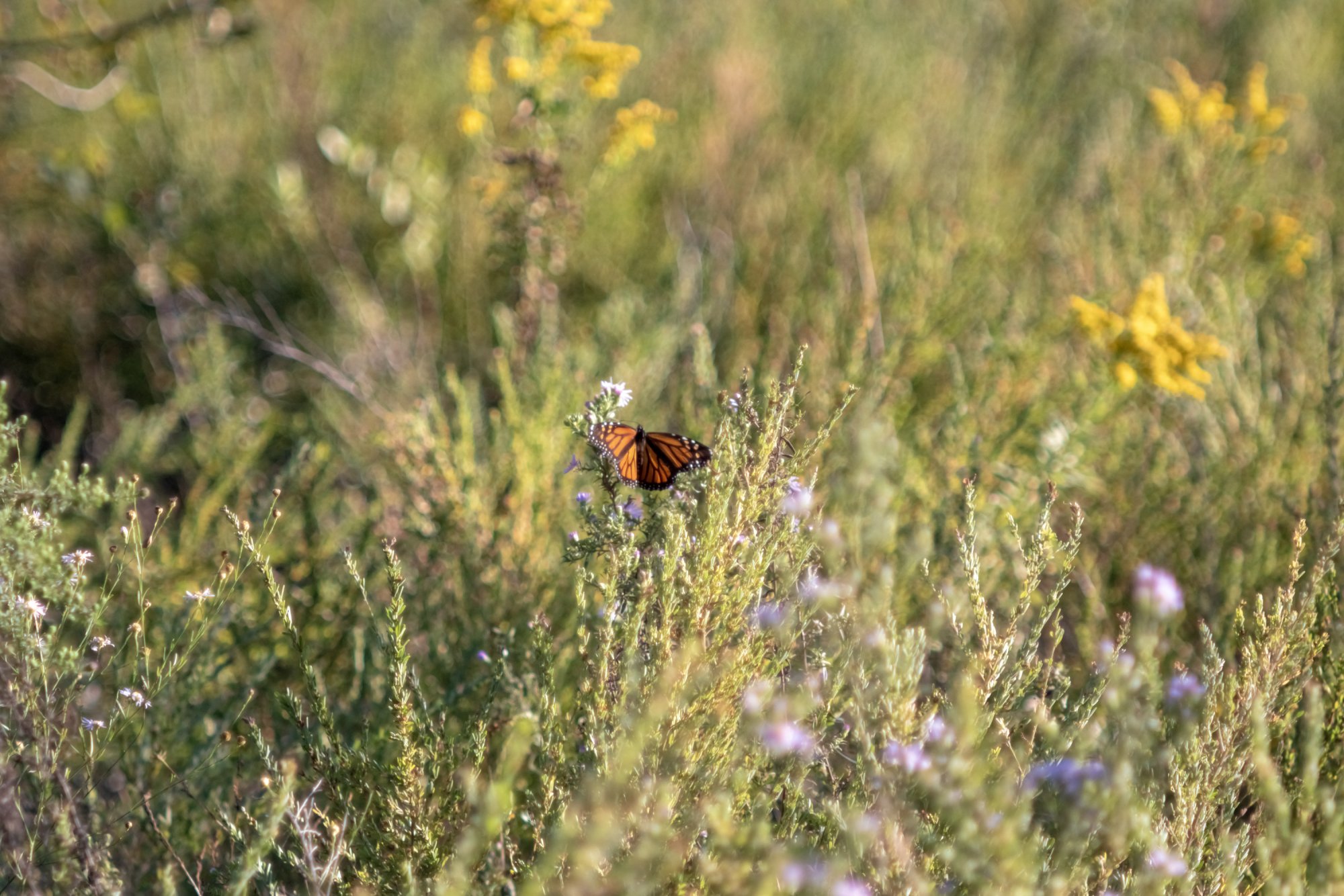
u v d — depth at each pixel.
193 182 12.03
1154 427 8.36
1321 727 4.32
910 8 17.34
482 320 10.66
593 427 4.94
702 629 4.48
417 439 7.38
